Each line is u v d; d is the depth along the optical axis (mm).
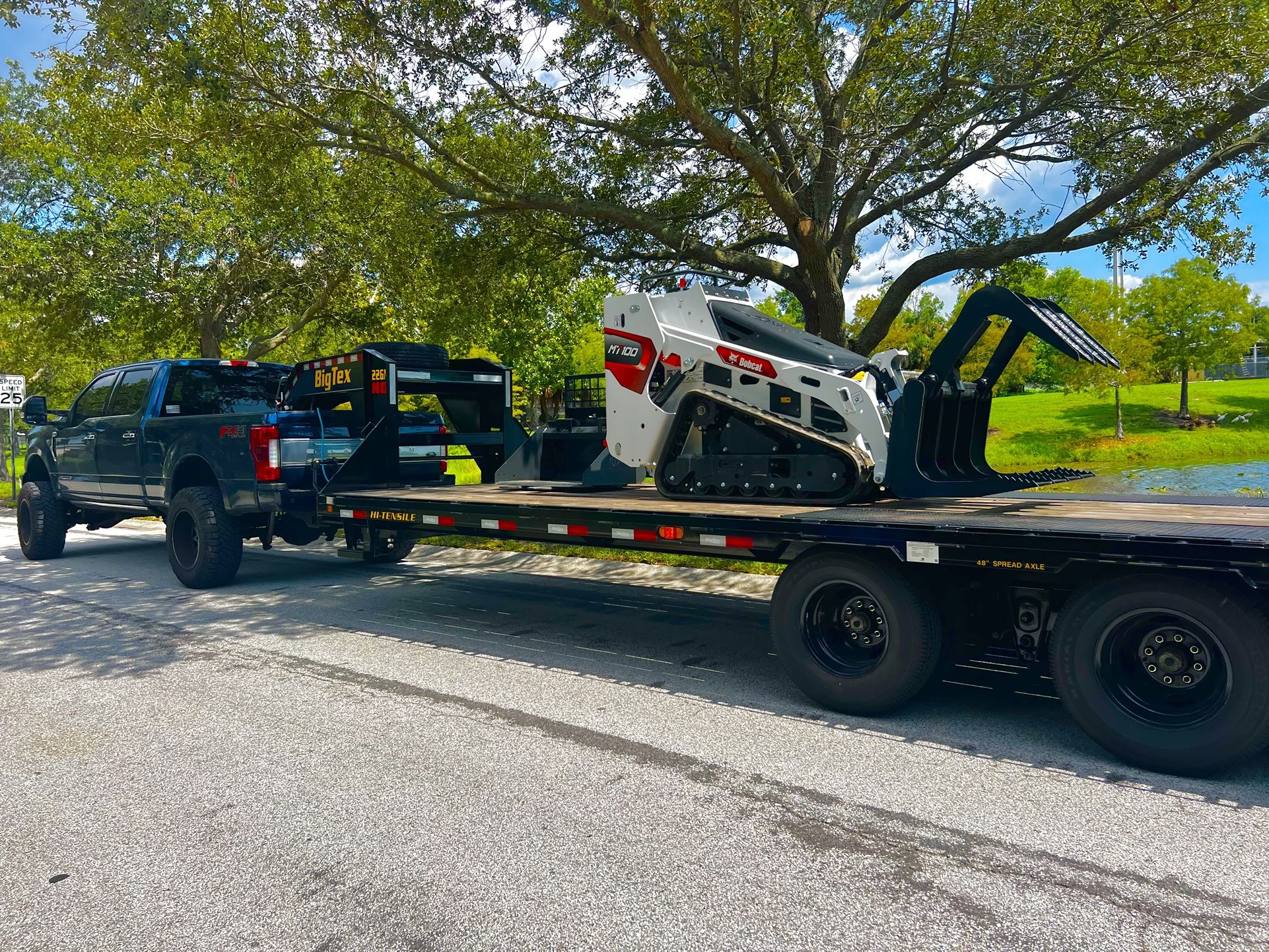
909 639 4266
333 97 10141
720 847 3090
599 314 18906
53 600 8102
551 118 10656
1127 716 3738
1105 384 33188
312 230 14742
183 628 6781
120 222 16250
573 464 8141
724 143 8930
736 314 6160
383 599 7945
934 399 5348
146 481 9281
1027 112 9719
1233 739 3465
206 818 3398
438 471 8484
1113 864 2928
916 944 2469
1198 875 2850
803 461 5539
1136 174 9320
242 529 8539
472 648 6059
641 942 2502
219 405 9578
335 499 7324
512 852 3076
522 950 2475
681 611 7328
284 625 6871
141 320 17281
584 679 5262
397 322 16891
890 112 9508
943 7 8953
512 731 4352
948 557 4055
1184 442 33094
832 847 3080
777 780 3695
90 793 3664
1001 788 3580
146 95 10180
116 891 2867
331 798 3562
